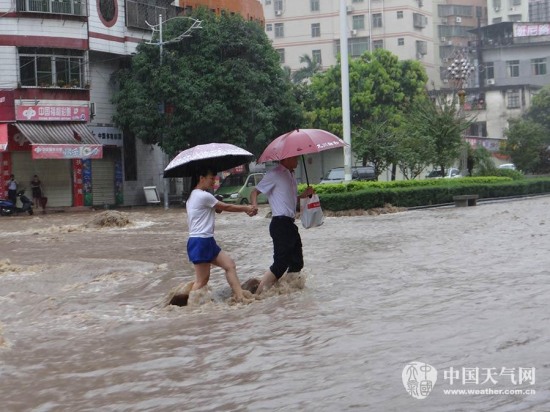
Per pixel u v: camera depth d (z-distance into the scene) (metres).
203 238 8.43
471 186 31.48
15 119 34.22
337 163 51.91
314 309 7.64
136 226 23.48
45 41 35.06
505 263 10.30
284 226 8.84
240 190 36.25
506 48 74.06
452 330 6.20
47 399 5.07
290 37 78.56
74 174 37.22
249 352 6.01
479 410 4.27
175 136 36.62
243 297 8.43
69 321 7.94
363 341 6.04
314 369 5.33
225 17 38.34
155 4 40.72
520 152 49.84
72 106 35.81
